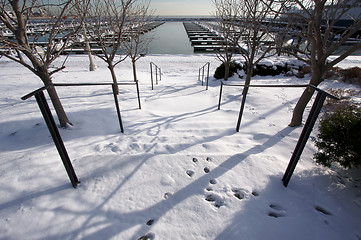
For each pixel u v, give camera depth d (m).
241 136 3.45
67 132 3.54
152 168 2.37
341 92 5.87
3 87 7.65
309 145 3.22
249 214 1.85
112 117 4.36
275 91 6.74
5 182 2.13
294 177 2.35
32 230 1.67
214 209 1.89
